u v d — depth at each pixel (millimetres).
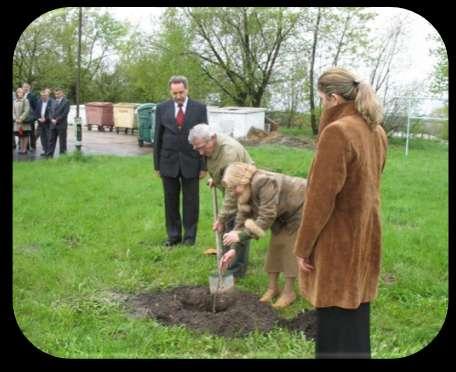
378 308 5180
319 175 3293
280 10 20797
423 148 18094
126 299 5391
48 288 5609
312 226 3348
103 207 9086
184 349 4410
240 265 5875
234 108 19828
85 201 9609
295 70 21672
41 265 6156
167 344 4480
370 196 3398
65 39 25766
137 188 10695
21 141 15938
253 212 5027
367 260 3496
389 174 12977
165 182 6957
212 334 4621
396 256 6652
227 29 21906
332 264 3398
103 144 18406
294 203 4977
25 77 25188
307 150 17219
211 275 5363
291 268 5105
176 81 6715
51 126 14930
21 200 9469
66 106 15117
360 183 3326
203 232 7645
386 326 4824
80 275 5914
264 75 22188
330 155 3264
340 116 3451
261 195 4855
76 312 5051
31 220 8258
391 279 5992
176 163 6836
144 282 5801
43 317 4938
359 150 3297
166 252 6688
